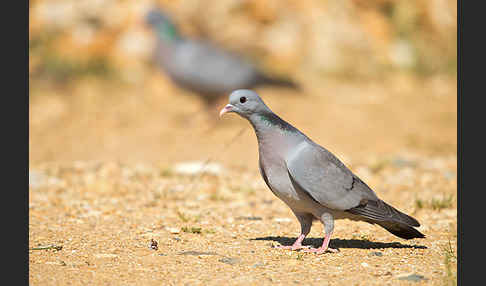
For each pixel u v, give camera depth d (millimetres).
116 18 21703
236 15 22000
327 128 17531
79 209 9906
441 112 19688
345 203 7293
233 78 17812
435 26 23828
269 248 7770
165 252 7578
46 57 21078
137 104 20062
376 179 12188
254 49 21656
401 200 10648
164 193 10953
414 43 23219
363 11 23281
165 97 20641
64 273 6707
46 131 18297
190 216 9500
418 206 10055
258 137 7543
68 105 19922
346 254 7516
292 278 6523
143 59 21391
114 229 8719
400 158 13969
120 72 21188
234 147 16406
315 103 19422
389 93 21266
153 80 21156
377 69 22250
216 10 21984
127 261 7172
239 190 11391
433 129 18125
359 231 8844
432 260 7258
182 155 15633
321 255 7449
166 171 12625
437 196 10852
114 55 21453
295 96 19734
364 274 6664
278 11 22203
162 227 8891
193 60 17578
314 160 7254
